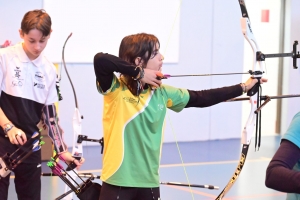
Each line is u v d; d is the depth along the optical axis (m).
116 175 5.09
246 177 11.83
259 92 5.34
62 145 6.28
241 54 16.98
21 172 6.11
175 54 15.97
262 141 16.83
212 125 16.94
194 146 15.86
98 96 15.13
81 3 14.46
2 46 12.41
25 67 6.02
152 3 15.36
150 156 5.18
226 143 16.47
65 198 7.59
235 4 16.69
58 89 6.34
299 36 17.64
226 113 17.08
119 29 15.00
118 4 14.91
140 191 5.19
